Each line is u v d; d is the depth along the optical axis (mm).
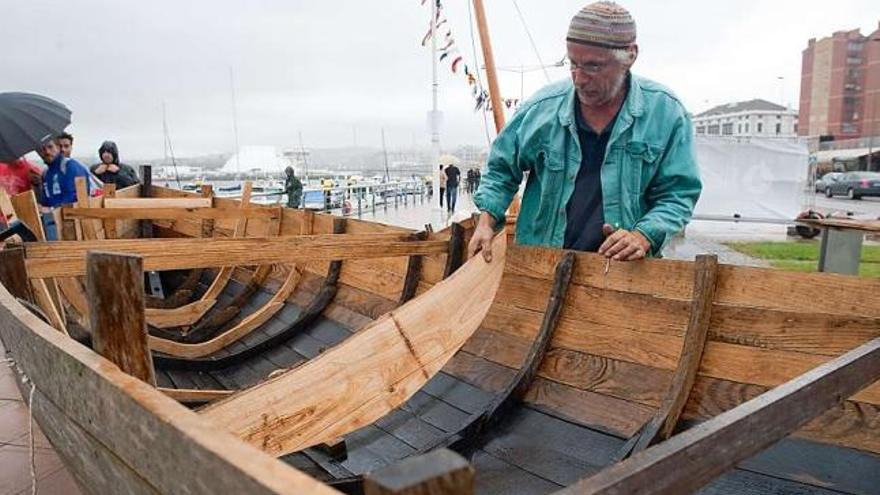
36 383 1447
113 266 1351
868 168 41656
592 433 2377
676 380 2213
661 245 2705
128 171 8625
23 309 1642
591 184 2920
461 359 3076
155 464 919
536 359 2686
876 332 2008
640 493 960
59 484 2775
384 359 2078
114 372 1072
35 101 6605
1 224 3645
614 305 2615
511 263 3084
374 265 4105
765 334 2227
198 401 2832
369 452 2615
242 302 4887
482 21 5258
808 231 12438
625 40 2527
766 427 1220
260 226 5664
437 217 14750
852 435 1937
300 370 1875
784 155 12672
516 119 3102
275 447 1732
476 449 2447
